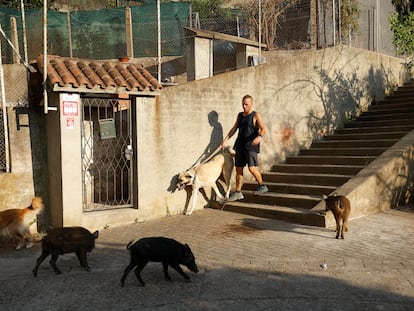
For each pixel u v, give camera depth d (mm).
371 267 5602
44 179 8234
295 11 15938
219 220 8391
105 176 9109
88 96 8109
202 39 14047
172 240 5254
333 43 13320
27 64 7938
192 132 9227
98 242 7191
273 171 10664
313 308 4473
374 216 8234
